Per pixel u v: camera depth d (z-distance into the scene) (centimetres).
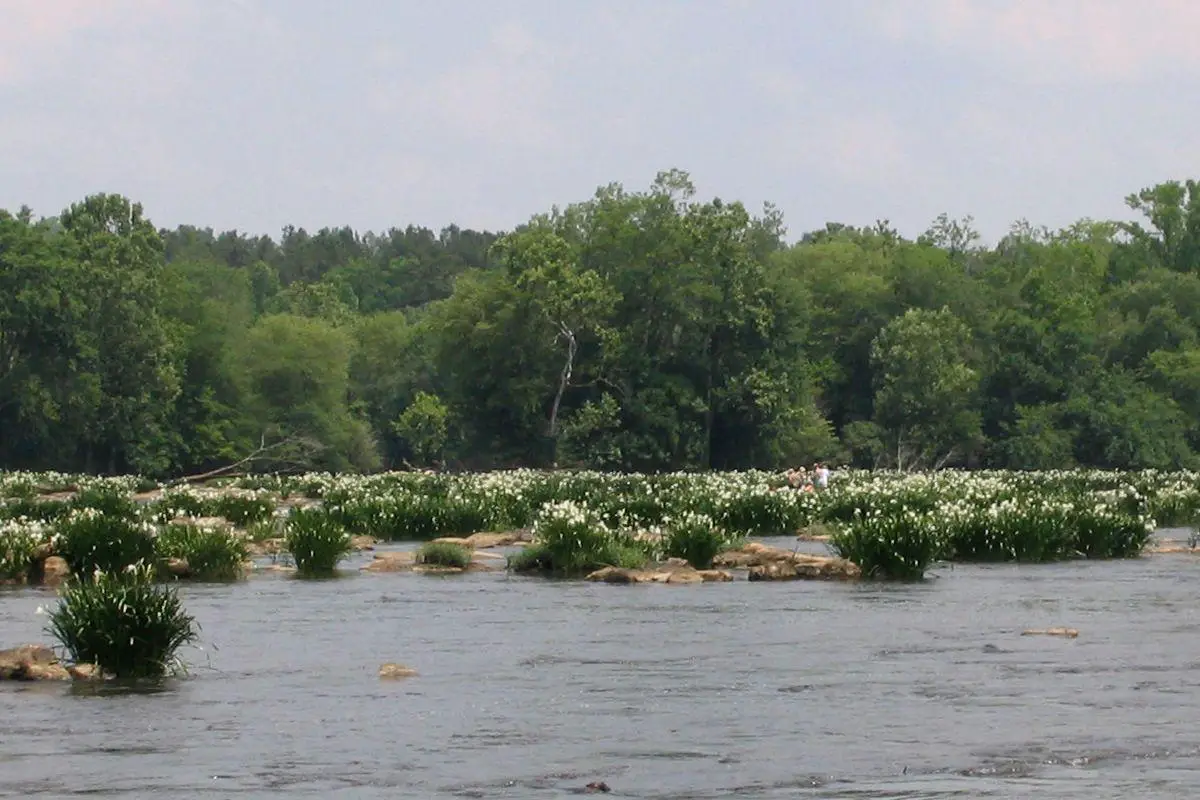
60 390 17138
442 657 3300
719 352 18362
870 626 3778
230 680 3006
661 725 2550
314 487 10319
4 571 4797
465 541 6238
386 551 6181
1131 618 3919
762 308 18062
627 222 18475
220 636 3647
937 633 3641
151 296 17975
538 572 5284
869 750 2350
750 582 4912
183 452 18738
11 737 2458
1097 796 2059
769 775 2192
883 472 12694
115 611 3062
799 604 4259
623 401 17850
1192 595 4453
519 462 18200
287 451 19612
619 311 18412
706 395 18212
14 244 16912
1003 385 19788
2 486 10262
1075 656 3256
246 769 2241
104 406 17525
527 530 6756
